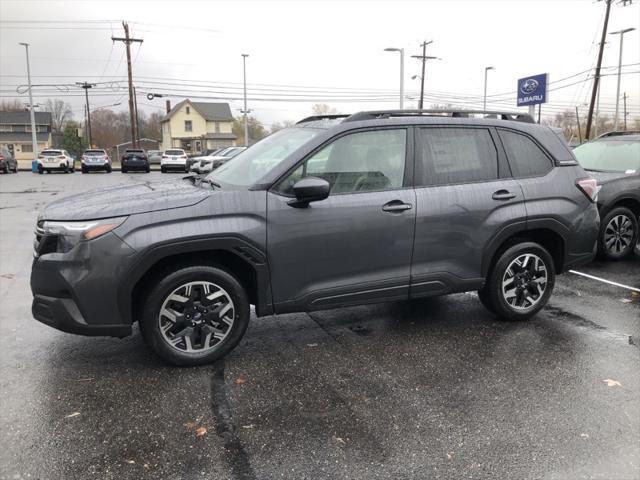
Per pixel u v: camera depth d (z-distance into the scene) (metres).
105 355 3.97
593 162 7.98
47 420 3.06
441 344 4.21
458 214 4.23
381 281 4.07
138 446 2.82
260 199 3.70
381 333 4.45
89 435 2.91
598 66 34.62
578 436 2.93
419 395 3.38
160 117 90.88
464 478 2.57
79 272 3.39
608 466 2.67
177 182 4.52
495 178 4.46
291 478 2.57
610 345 4.20
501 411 3.18
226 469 2.63
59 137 86.88
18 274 6.53
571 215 4.69
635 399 3.34
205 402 3.28
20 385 3.49
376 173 4.04
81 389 3.44
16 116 77.75
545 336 4.39
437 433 2.95
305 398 3.34
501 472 2.62
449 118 4.35
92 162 32.88
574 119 66.50
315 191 3.59
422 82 46.78
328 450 2.79
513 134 4.59
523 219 4.47
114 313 3.47
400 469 2.64
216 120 80.44
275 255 3.74
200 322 3.74
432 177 4.21
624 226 7.14
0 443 2.83
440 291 4.30
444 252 4.24
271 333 4.45
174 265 3.64
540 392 3.42
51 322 3.52
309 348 4.13
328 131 3.95
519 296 4.67
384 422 3.06
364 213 3.93
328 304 3.97
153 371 3.70
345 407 3.23
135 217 3.45
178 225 3.50
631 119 76.56
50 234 3.46
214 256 3.78
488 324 4.66
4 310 5.07
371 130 4.06
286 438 2.90
